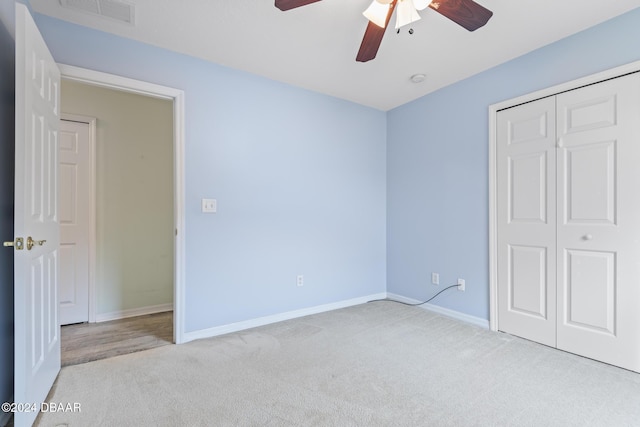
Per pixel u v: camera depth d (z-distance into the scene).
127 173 3.24
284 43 2.34
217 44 2.35
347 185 3.51
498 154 2.72
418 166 3.45
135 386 1.83
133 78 2.28
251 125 2.82
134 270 3.29
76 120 2.97
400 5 1.71
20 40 1.38
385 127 3.84
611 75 2.08
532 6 1.93
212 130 2.62
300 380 1.91
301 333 2.68
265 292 2.92
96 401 1.68
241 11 1.97
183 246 2.48
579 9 1.96
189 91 2.51
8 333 1.59
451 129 3.10
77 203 2.99
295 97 3.10
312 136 3.23
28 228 1.42
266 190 2.92
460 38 2.28
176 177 2.47
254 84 2.84
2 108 1.54
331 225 3.38
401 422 1.52
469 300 2.95
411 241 3.53
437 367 2.08
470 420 1.54
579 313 2.24
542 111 2.43
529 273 2.52
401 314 3.20
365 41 1.87
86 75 2.12
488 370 2.04
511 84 2.62
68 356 2.24
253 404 1.67
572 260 2.28
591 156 2.18
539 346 2.41
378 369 2.05
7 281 1.58
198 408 1.63
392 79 2.96
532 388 1.82
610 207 2.10
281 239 3.03
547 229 2.41
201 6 1.92
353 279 3.57
